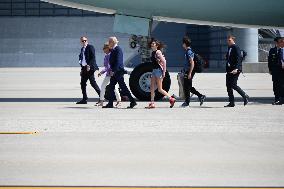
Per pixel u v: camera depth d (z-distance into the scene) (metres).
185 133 14.33
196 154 11.28
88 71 23.23
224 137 13.64
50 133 14.30
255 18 26.34
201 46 103.44
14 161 10.54
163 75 21.12
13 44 106.38
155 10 25.50
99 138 13.45
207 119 17.42
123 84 21.14
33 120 17.11
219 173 9.48
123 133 14.30
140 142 12.82
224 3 25.75
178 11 25.73
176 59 102.69
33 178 9.10
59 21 106.31
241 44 79.81
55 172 9.57
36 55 105.88
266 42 92.62
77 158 10.85
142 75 24.53
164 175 9.32
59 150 11.75
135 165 10.16
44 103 23.89
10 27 106.75
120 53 21.06
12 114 18.95
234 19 26.45
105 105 22.77
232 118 17.72
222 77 56.31
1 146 12.27
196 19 26.47
